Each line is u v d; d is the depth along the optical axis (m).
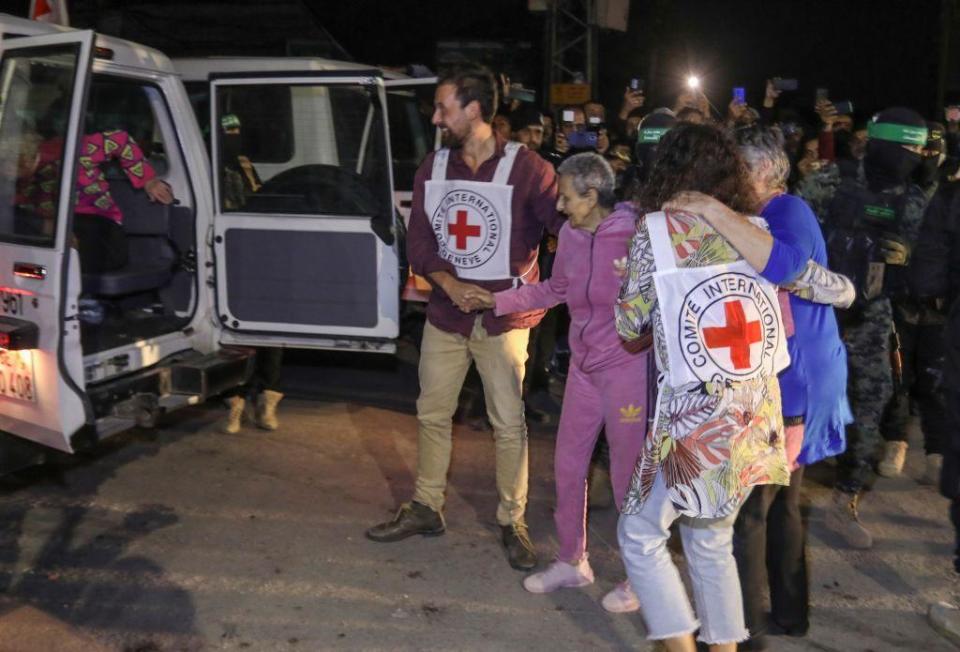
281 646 3.26
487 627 3.41
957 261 3.71
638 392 3.27
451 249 3.68
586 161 3.23
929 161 5.21
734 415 2.46
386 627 3.39
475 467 4.92
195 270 4.73
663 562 2.69
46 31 4.18
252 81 4.44
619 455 3.36
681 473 2.49
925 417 4.67
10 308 3.84
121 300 4.78
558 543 4.10
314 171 4.56
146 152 4.88
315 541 4.04
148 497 4.45
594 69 11.66
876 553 4.04
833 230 3.96
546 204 3.61
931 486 4.72
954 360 3.30
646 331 2.67
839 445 3.10
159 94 4.67
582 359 3.35
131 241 4.88
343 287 4.56
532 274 3.80
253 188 4.64
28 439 3.95
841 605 3.60
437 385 3.88
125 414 4.05
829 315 3.02
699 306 2.45
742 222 2.47
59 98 3.68
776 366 2.55
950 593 3.72
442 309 3.77
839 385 3.02
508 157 3.62
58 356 3.70
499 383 3.76
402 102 7.05
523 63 12.48
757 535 3.03
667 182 2.56
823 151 5.75
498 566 3.86
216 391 4.41
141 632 3.33
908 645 3.35
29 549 3.92
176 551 3.93
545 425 5.63
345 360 6.96
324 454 5.04
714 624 2.72
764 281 2.53
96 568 3.77
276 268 4.62
